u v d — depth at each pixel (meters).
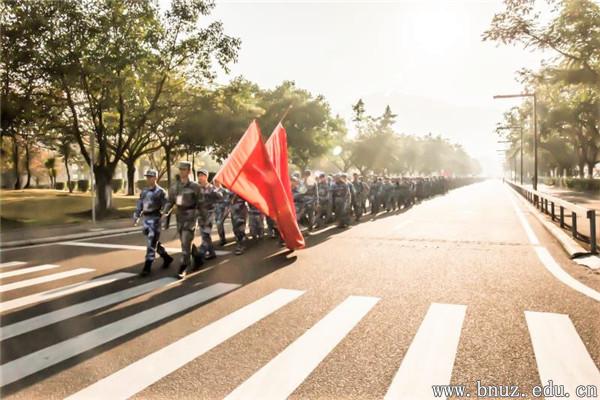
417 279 6.73
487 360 3.75
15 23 16.33
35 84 18.33
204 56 21.53
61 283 6.67
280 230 9.16
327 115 51.16
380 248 9.76
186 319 4.93
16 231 13.34
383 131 77.38
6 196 32.84
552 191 40.88
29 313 5.18
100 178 20.62
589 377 3.43
